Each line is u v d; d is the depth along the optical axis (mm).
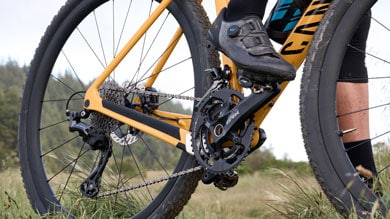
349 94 2576
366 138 2594
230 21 2471
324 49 2293
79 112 3033
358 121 2584
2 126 13836
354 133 2582
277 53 2402
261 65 2346
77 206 3518
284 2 2461
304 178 4637
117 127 2963
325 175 2283
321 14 2371
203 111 2580
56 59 3193
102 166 2986
